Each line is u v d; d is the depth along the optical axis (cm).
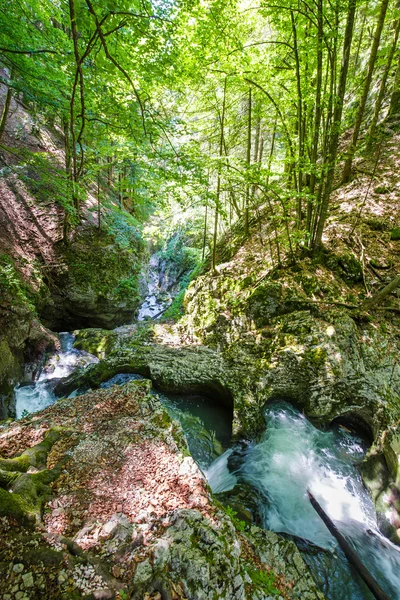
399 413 499
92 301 1077
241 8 717
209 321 813
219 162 610
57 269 1038
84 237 1164
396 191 794
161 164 680
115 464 349
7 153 1134
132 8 343
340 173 962
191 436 575
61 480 321
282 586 300
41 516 275
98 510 291
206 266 1157
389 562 384
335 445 557
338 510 455
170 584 231
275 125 845
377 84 1104
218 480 500
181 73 512
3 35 538
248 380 616
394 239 718
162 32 397
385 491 443
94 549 255
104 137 765
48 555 235
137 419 425
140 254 1425
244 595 252
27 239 1031
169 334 905
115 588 227
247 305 732
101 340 902
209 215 1325
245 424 552
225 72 657
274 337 662
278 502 455
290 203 735
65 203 851
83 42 446
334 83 628
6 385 643
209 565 246
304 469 516
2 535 244
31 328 791
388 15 827
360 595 347
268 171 594
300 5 575
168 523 280
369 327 602
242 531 348
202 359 702
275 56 697
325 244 736
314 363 581
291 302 679
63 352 857
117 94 532
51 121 1166
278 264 748
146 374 695
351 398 561
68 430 392
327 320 621
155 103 777
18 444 371
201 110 838
